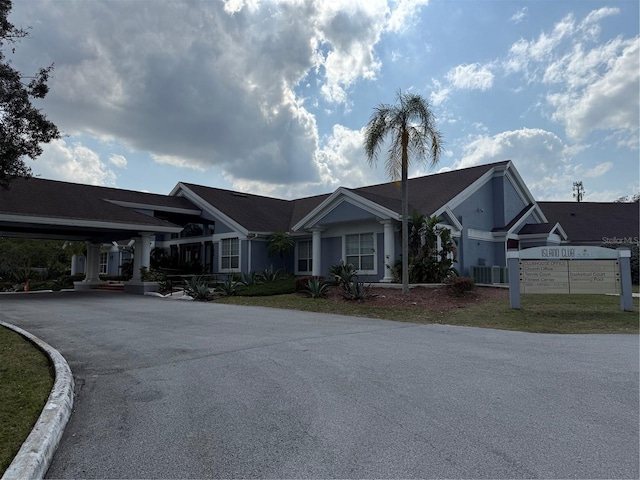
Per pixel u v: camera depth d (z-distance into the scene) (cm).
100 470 384
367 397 567
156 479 366
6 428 448
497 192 2444
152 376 670
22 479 343
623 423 476
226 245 2566
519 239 2502
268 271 2283
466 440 434
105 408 538
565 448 415
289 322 1231
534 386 610
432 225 1802
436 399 557
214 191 2922
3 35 1149
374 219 1973
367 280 2064
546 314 1339
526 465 382
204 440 441
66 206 2042
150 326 1141
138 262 2423
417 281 1812
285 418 498
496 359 777
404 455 403
